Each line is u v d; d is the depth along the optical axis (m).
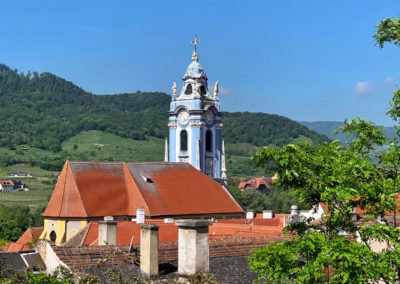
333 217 25.81
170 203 83.62
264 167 26.22
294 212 75.94
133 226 59.06
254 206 142.25
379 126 27.81
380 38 27.14
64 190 81.38
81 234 62.03
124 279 30.30
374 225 25.14
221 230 70.25
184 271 31.39
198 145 102.44
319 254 24.58
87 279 27.56
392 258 24.38
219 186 91.69
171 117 104.88
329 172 25.28
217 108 105.50
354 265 24.14
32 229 84.94
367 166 25.53
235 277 32.97
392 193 25.53
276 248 25.86
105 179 84.12
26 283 25.34
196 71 105.00
